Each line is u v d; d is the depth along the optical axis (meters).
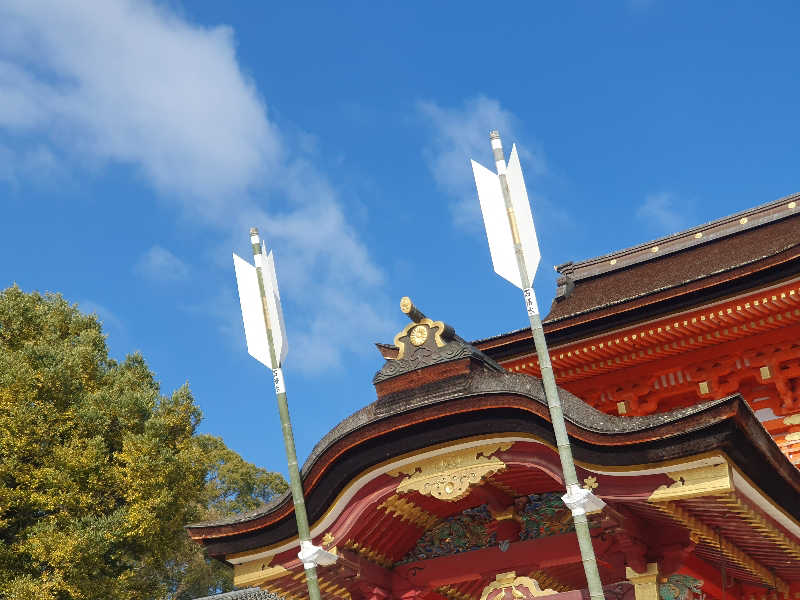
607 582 14.62
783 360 17.55
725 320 17.47
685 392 18.69
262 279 12.43
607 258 23.47
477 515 13.70
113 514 29.94
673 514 11.23
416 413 12.34
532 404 11.67
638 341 18.23
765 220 21.55
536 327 10.60
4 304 33.41
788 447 17.31
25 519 30.36
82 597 28.58
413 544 14.07
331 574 13.48
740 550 12.91
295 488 12.05
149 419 32.31
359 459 12.69
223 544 13.53
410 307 13.04
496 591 13.04
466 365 12.59
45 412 29.97
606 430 11.08
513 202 10.95
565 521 13.09
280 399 12.11
